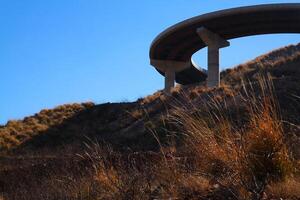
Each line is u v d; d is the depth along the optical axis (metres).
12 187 10.38
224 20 50.41
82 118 50.78
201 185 6.64
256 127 6.85
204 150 7.16
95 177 7.95
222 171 6.93
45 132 45.84
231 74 55.06
